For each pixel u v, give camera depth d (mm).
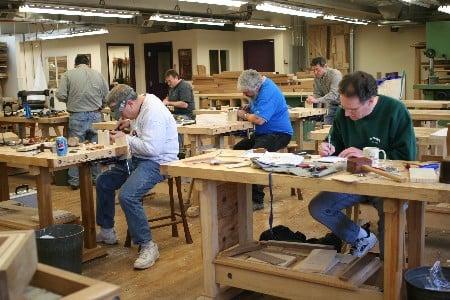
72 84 5996
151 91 12953
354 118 2764
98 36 11930
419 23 10969
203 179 2742
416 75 10844
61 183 6281
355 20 10633
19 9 7457
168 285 3258
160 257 3732
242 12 10516
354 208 3395
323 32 12703
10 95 10555
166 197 5328
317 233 4168
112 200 3947
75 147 3699
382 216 2637
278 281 2635
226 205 2947
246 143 4746
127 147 3611
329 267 2615
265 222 4520
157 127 3545
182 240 4086
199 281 3305
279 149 4652
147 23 9906
